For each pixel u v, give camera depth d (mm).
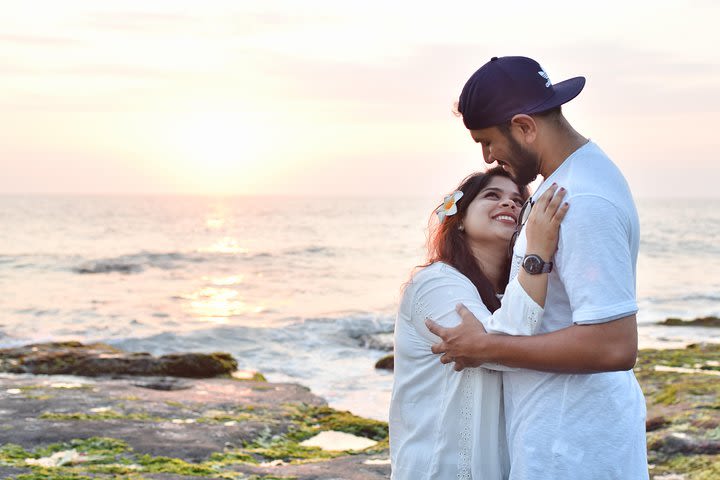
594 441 2566
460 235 3064
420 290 2936
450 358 2703
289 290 28250
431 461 2879
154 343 16328
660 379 9922
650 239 60781
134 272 34000
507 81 2639
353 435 8180
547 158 2662
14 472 5547
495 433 2793
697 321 20234
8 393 8766
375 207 158625
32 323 19312
